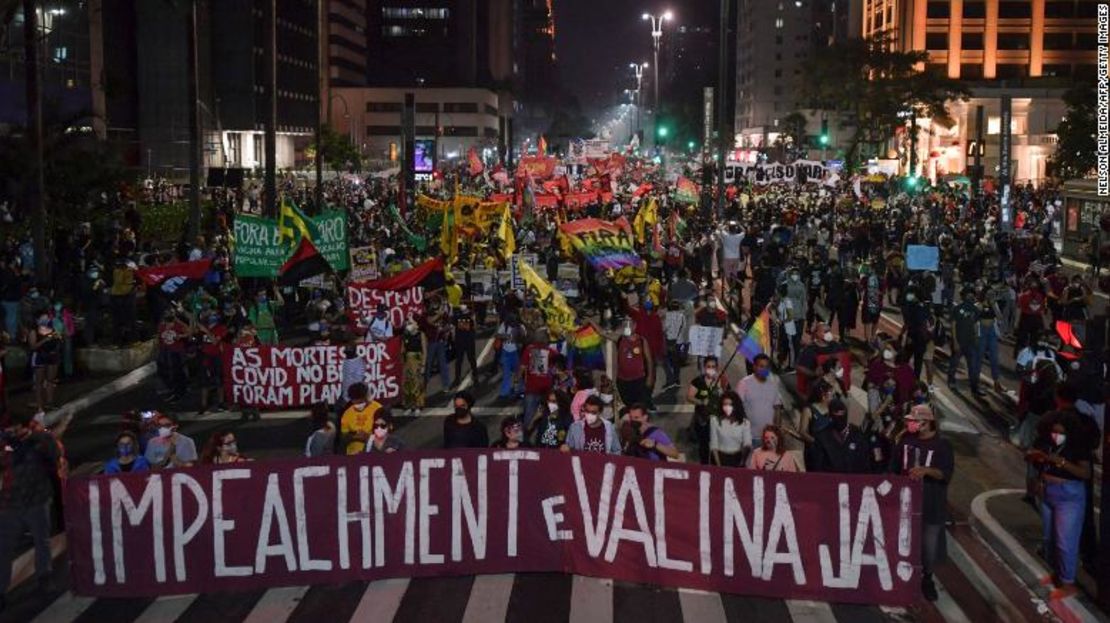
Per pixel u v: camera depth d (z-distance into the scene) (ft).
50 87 203.62
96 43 225.76
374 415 41.52
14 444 35.91
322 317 68.95
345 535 35.65
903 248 121.29
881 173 216.33
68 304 85.46
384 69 618.03
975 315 64.18
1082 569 37.47
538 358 51.96
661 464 35.09
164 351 64.03
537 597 34.83
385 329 63.57
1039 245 107.65
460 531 35.99
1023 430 49.24
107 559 34.76
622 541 35.68
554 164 185.57
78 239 103.50
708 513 34.78
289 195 191.72
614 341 58.39
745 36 607.78
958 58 401.90
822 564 34.14
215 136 344.69
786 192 205.26
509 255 87.20
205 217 144.15
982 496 45.32
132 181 140.77
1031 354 56.90
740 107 626.23
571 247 92.38
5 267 76.38
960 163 352.08
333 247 77.77
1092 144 209.15
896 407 43.01
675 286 73.31
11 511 35.24
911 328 63.62
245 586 35.19
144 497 34.71
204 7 331.77
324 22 528.22
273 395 59.98
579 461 35.76
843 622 33.32
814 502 34.09
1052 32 397.39
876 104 290.76
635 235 103.86
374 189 239.71
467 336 65.98
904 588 33.81
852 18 480.23
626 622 32.94
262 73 378.94
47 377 61.41
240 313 70.13
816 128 419.33
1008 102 151.33
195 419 59.82
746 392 42.93
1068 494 35.09
